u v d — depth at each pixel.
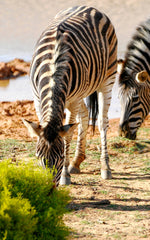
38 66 10.53
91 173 14.07
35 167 8.30
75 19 12.28
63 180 12.50
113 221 9.43
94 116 14.40
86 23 12.37
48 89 9.41
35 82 10.70
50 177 7.83
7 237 6.38
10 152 15.99
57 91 9.28
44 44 10.82
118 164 15.28
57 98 9.12
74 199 11.06
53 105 8.90
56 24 11.63
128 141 17.56
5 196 6.76
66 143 12.38
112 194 11.62
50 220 7.27
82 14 12.91
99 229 8.85
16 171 7.83
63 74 9.77
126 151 16.80
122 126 16.28
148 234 8.60
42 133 8.27
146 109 16.50
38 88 10.25
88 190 11.95
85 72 11.16
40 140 8.29
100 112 13.95
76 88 10.66
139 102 16.03
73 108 11.59
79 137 14.02
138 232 8.71
